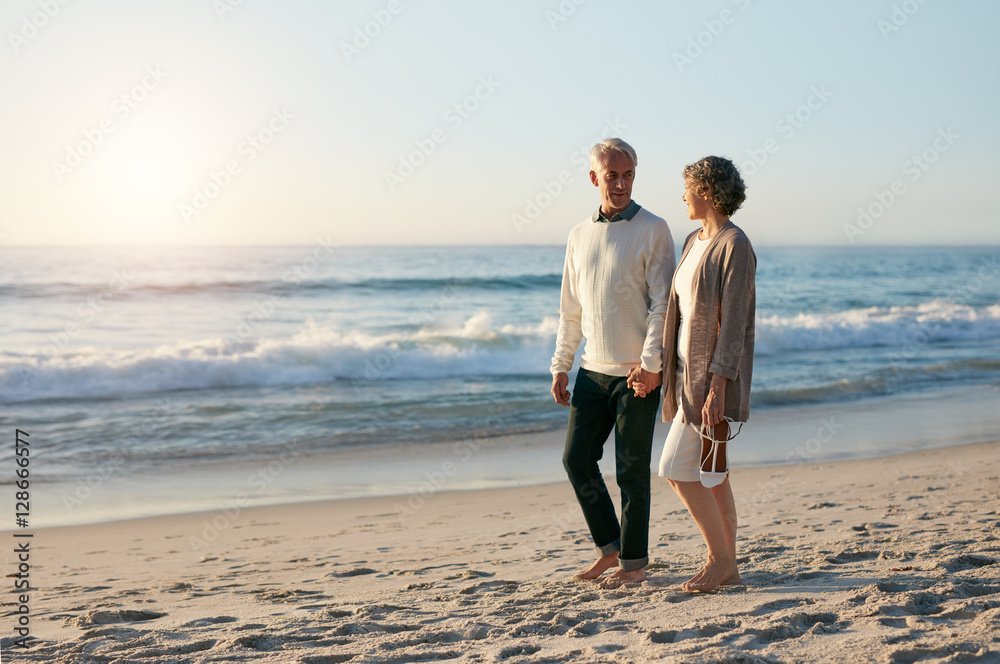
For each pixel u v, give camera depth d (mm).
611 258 2984
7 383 12016
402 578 3830
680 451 2781
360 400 11453
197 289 24938
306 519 5902
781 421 9836
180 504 6430
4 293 23312
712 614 2484
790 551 3627
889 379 13250
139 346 16094
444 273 34906
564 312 3312
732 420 2652
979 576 2758
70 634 2791
